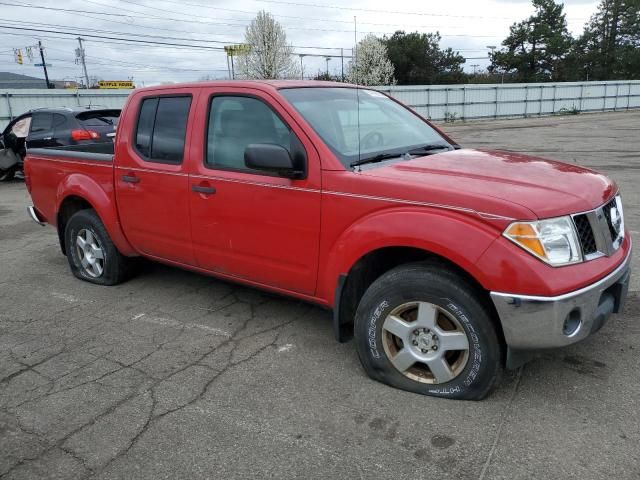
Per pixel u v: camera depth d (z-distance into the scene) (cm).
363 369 358
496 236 281
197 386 346
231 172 392
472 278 300
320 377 351
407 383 325
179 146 429
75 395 341
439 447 276
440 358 310
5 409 329
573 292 277
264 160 341
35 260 654
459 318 298
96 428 306
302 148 352
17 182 1349
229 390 340
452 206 294
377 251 328
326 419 304
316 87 414
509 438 279
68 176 534
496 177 319
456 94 4025
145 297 506
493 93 4159
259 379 352
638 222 700
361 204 325
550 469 256
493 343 294
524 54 7850
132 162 463
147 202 456
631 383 325
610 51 7731
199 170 410
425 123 459
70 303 501
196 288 525
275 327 430
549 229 278
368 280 354
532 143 1952
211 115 410
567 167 357
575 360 353
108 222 496
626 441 273
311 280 362
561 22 7800
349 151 355
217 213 402
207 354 389
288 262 371
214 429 301
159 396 336
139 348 403
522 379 333
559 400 310
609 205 324
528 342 282
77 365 380
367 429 294
